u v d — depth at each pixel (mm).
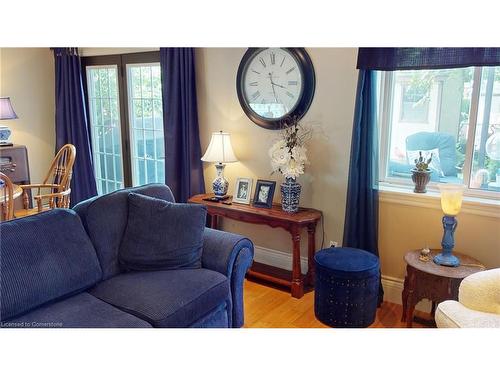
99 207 2426
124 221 2498
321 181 3207
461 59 2424
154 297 2074
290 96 3240
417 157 2959
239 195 3465
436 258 2512
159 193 2768
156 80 4289
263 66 3352
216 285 2277
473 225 2631
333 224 3203
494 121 2629
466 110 2723
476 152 2709
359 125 2836
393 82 2947
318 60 3066
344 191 3107
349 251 2793
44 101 5000
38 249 2031
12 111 4418
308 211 3195
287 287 3234
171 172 3996
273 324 2697
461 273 2348
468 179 2750
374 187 2895
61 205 3686
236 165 3691
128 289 2160
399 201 2875
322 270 2621
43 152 5074
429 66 2523
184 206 2539
